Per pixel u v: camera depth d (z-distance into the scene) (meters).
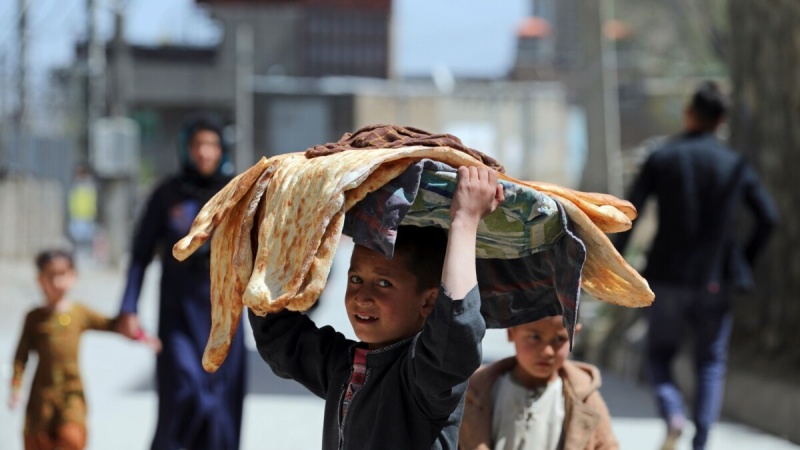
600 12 22.25
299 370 5.00
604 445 6.03
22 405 12.99
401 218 4.17
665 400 10.22
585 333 17.00
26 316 9.49
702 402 10.21
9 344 18.09
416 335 4.51
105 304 26.72
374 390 4.52
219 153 9.29
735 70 13.79
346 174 4.08
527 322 5.05
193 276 8.98
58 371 9.37
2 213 32.19
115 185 37.59
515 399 6.13
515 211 4.44
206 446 8.83
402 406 4.41
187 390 8.73
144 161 76.56
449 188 4.33
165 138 79.50
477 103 75.75
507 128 75.88
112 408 13.29
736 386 12.75
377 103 75.88
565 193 4.55
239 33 78.44
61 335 9.38
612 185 21.81
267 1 85.12
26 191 33.25
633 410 13.12
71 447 9.34
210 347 4.56
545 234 4.57
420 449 4.36
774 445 11.29
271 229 4.27
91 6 39.09
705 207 10.44
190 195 9.23
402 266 4.51
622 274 4.49
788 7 13.11
